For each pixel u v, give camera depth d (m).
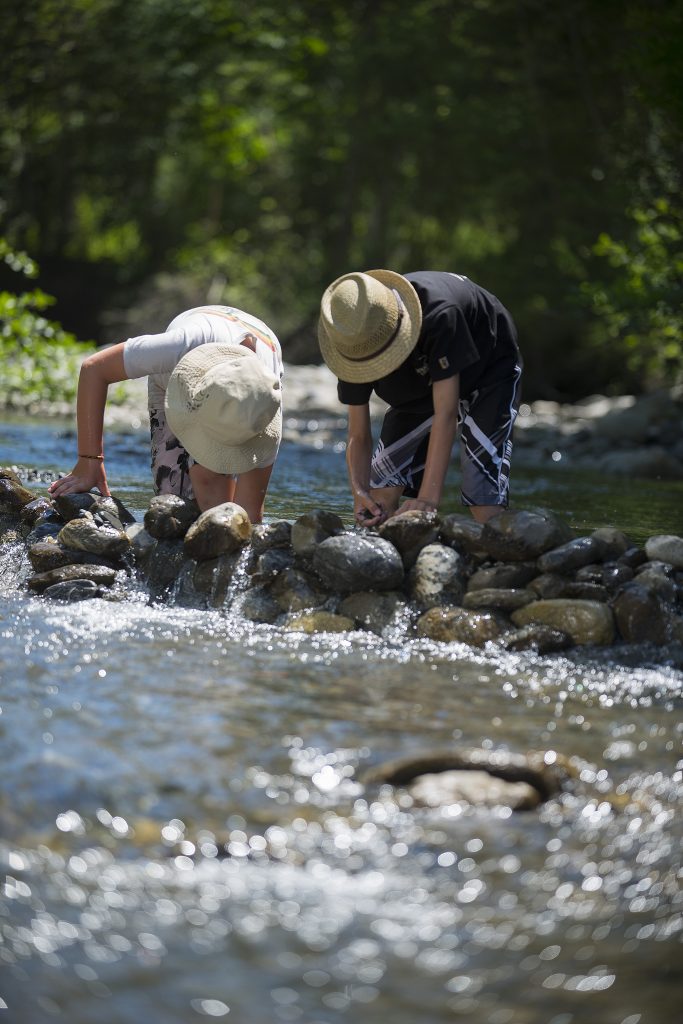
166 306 29.58
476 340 4.54
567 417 16.41
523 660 3.74
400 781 2.64
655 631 3.91
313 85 29.47
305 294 31.14
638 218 15.33
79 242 35.66
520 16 23.33
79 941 1.96
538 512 4.29
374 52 26.20
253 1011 1.80
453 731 2.99
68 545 4.55
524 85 25.11
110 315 29.31
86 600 4.30
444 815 2.49
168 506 4.59
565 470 10.52
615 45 21.22
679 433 13.40
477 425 4.65
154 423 4.98
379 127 27.23
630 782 2.72
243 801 2.51
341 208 31.86
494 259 26.38
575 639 3.89
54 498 4.74
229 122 31.97
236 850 2.30
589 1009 1.84
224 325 4.76
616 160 21.05
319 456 10.12
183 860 2.25
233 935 2.00
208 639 3.83
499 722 3.09
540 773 2.67
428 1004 1.83
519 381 4.75
